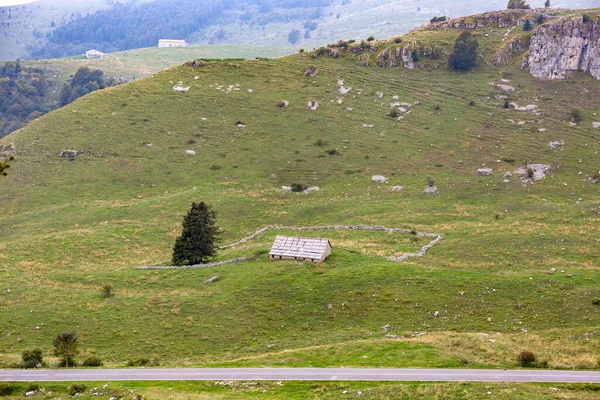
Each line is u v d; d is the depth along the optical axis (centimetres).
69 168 14400
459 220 11719
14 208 12862
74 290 8456
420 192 13188
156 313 7538
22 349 6719
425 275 8062
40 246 10662
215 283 8406
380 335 6644
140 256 10456
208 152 15212
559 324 6762
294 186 13812
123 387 5106
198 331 7056
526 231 10612
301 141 15688
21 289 8438
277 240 9194
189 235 9612
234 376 5369
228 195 13250
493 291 7556
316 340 6631
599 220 11025
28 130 15862
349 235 11012
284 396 4822
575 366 5312
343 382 5062
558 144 14812
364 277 8019
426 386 4838
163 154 15050
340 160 14862
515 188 12975
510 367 5347
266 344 6675
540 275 8144
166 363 6162
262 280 8144
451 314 7119
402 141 15575
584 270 8406
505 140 15288
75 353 6322
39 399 4991
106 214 12412
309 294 7694
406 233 10994
